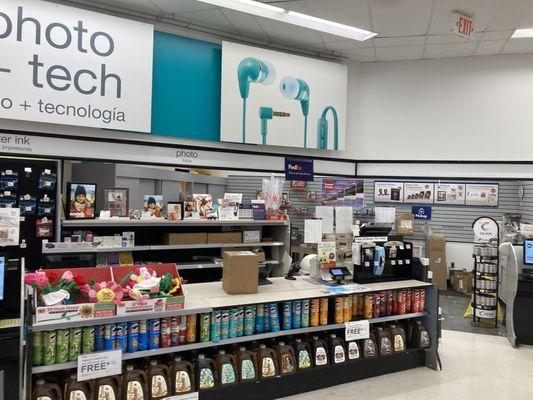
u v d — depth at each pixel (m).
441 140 5.99
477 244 6.04
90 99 4.33
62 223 4.47
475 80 5.90
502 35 5.10
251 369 3.35
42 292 2.75
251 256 3.66
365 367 4.09
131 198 6.75
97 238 4.62
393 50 5.73
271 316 3.51
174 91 4.90
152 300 2.92
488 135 5.86
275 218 5.77
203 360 3.21
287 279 4.32
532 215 7.91
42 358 2.66
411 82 6.11
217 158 5.17
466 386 3.95
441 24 4.81
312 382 3.79
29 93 4.04
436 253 8.53
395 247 4.45
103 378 2.84
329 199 7.09
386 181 9.16
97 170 5.96
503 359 4.68
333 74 5.75
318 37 5.32
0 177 4.25
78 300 2.89
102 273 3.15
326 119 5.70
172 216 5.00
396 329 4.20
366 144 6.23
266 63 5.29
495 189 8.58
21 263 2.73
